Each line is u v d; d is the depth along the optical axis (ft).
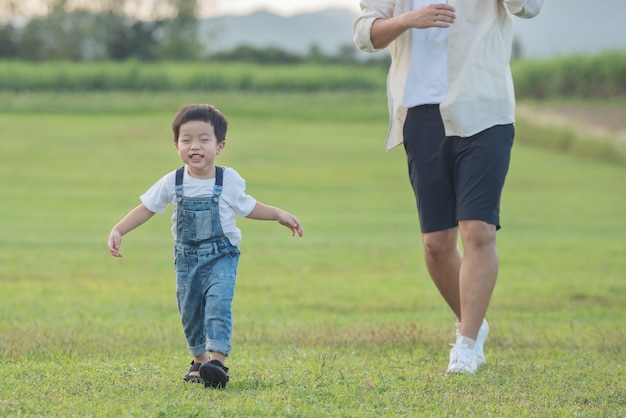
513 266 85.87
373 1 40.75
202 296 33.88
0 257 89.92
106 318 55.98
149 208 33.99
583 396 33.30
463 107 38.29
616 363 40.50
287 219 34.27
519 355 43.55
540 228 119.03
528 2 38.37
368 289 72.23
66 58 514.27
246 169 186.50
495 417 29.73
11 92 346.54
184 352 42.65
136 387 32.86
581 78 329.31
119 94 351.05
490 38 39.04
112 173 176.55
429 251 40.86
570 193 159.22
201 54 536.42
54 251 95.09
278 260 90.63
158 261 90.07
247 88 374.02
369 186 167.94
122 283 75.56
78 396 31.55
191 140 33.45
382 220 127.54
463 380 35.47
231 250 33.86
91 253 94.48
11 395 31.71
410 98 39.68
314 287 73.05
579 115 266.98
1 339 45.03
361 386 33.71
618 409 31.48
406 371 37.52
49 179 166.30
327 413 29.37
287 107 324.19
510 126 39.24
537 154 217.36
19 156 194.59
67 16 514.68
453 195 39.78
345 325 52.75
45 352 41.63
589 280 76.59
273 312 59.77
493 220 38.34
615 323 56.08
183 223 33.68
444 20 37.86
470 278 38.37
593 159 209.97
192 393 31.73
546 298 67.56
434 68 39.47
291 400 30.99
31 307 60.95
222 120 34.19
